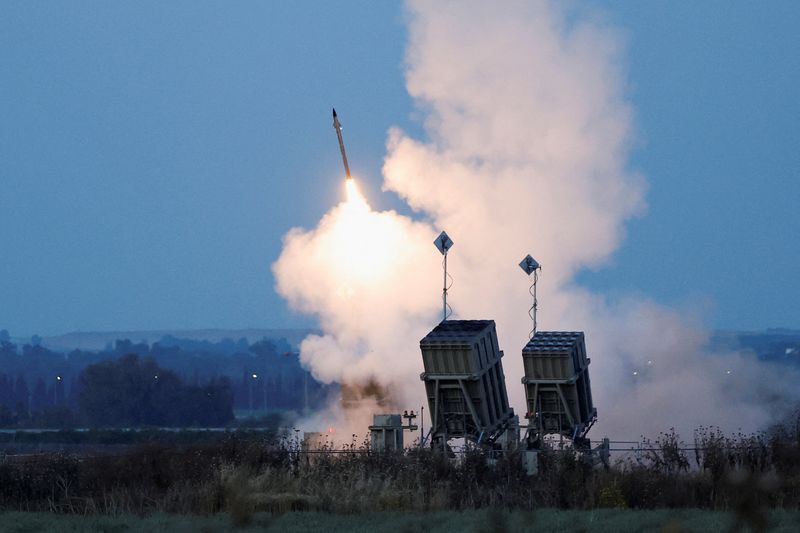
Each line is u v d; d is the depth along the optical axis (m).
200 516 143.50
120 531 131.62
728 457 156.62
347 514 143.75
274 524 132.62
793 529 117.44
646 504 149.38
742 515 80.88
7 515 146.75
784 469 152.25
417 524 130.25
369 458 168.75
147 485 164.75
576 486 153.62
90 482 167.38
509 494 152.88
